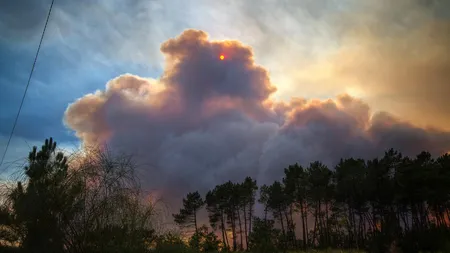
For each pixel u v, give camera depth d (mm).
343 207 60250
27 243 7375
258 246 18906
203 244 17203
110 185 8336
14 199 7598
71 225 7719
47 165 8070
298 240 45625
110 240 8031
